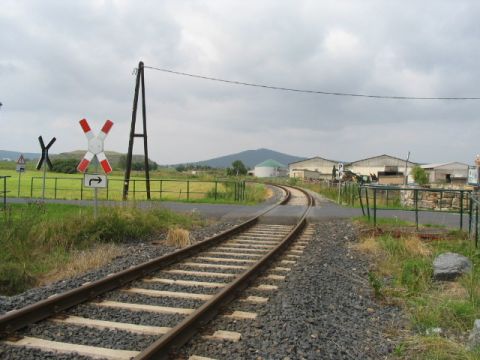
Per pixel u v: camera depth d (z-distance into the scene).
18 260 9.94
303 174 119.94
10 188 42.66
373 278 8.34
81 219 13.28
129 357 4.98
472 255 11.39
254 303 7.28
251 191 41.62
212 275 9.18
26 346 5.25
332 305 7.38
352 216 21.44
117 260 10.68
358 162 106.81
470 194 13.67
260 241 14.19
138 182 56.34
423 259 10.44
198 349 5.28
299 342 5.61
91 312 6.60
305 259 11.28
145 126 30.66
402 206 30.11
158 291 7.79
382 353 5.52
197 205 26.56
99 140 13.57
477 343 5.62
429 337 5.88
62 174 79.50
